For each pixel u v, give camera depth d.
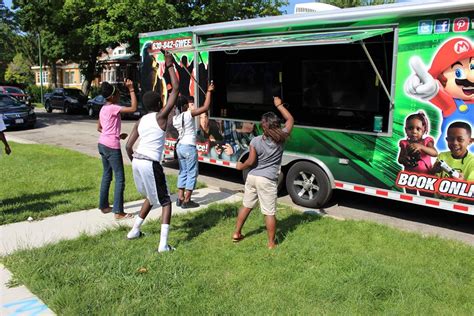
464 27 4.99
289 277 4.14
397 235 5.25
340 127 6.46
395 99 5.66
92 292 3.85
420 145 5.52
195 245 4.95
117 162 5.89
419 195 5.63
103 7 21.09
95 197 6.97
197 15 20.31
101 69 29.02
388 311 3.55
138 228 5.14
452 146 5.26
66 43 25.58
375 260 4.48
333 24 6.17
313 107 7.06
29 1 24.89
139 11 19.75
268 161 4.81
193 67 8.20
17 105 17.88
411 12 5.33
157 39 8.95
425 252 4.75
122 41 21.09
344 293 3.80
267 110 7.75
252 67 7.85
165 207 4.78
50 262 4.47
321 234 5.30
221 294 3.84
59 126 19.16
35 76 60.16
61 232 5.50
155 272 4.23
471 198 5.20
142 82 9.52
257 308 3.61
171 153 9.14
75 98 25.86
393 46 5.59
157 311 3.58
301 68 7.13
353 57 6.38
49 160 10.20
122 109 5.79
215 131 8.05
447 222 6.27
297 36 6.17
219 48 6.61
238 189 8.02
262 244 4.97
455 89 5.15
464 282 4.06
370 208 6.93
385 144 5.85
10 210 6.25
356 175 6.21
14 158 10.41
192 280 4.09
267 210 4.81
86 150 12.48
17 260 4.55
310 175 6.76
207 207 6.52
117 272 4.21
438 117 5.33
